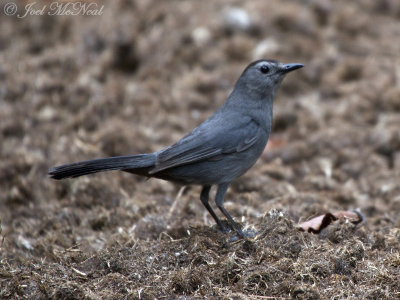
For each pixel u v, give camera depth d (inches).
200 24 638.5
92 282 304.2
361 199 435.5
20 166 460.4
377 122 534.0
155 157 342.6
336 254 311.0
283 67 368.8
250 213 390.6
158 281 302.0
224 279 302.4
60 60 609.3
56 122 530.3
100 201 426.9
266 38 629.6
